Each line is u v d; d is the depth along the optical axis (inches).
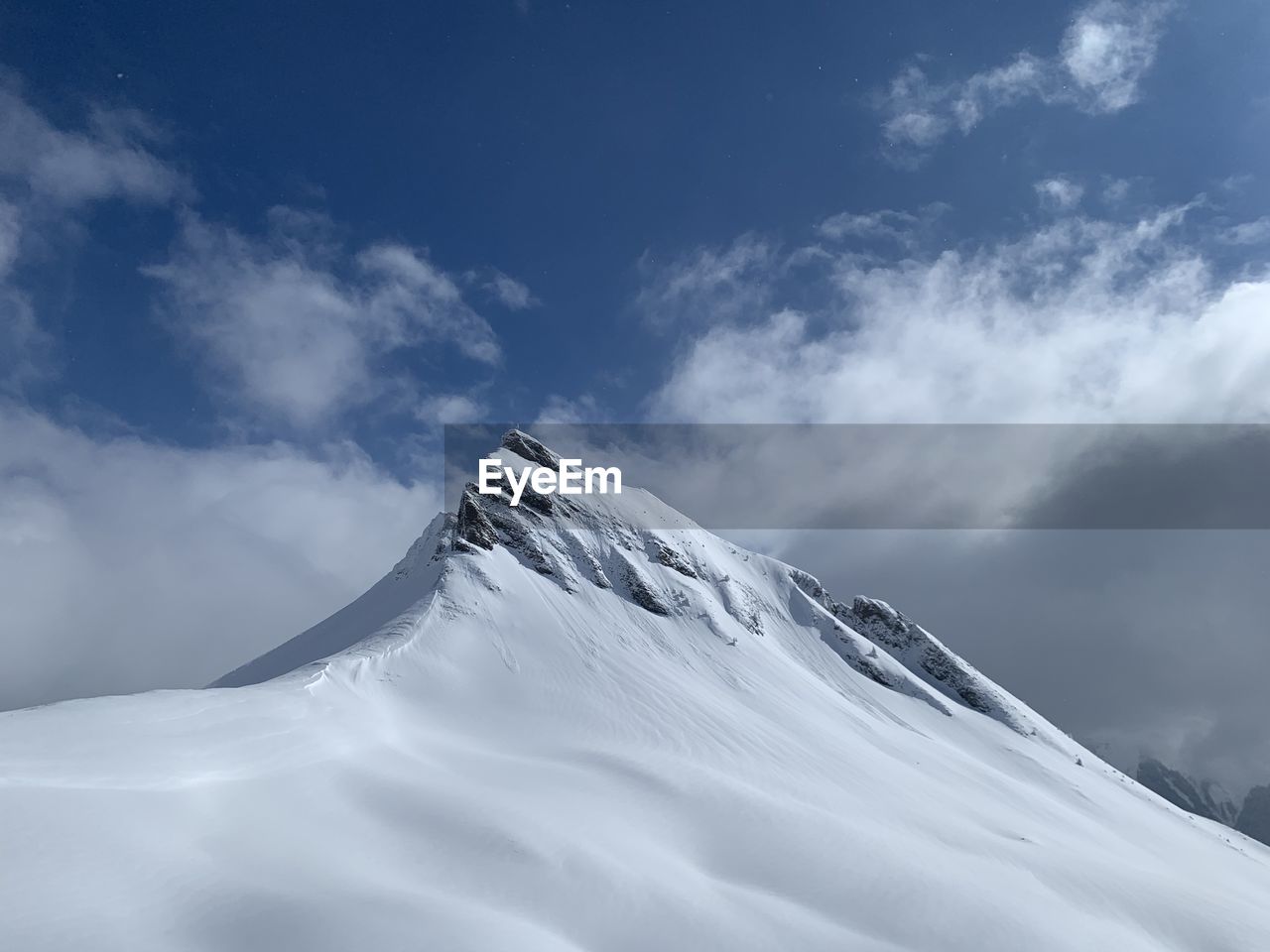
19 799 989.8
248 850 1069.1
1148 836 3378.4
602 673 2805.1
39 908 823.1
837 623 4852.4
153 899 899.4
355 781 1423.5
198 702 1499.8
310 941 868.0
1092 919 1466.5
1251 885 3112.7
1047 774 3752.5
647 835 1444.4
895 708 4138.8
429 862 1167.6
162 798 1130.0
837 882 1353.3
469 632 2854.3
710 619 3897.6
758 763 2269.9
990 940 1238.9
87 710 1318.9
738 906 1202.0
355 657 2342.5
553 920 1063.0
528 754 1946.4
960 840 1941.4
